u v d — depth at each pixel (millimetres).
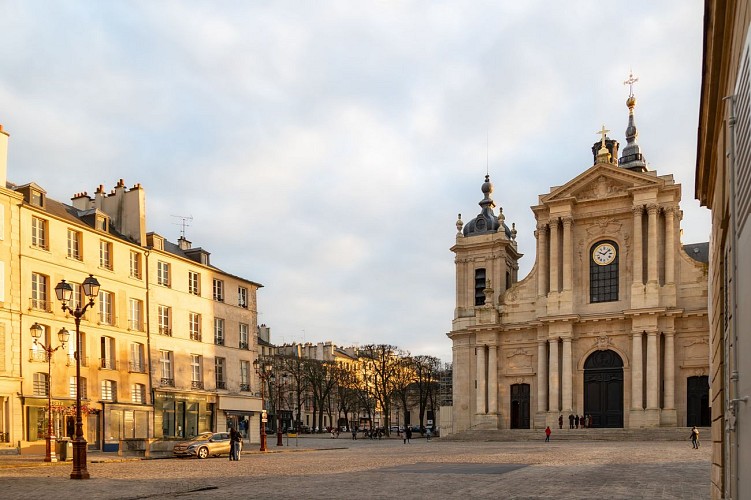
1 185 33656
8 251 33438
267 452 38031
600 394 52000
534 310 55844
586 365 52906
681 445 38562
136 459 30922
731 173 5855
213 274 47812
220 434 35156
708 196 11945
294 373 86375
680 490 14562
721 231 7719
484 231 60500
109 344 39156
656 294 50125
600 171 53938
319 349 110375
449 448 39906
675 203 51625
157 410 41281
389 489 15391
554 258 54531
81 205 43219
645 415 49094
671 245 50781
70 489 16062
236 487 16359
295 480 18250
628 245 52875
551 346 53250
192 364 44938
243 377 49781
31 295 34594
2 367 32438
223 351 47844
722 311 8422
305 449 41844
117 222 43188
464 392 57750
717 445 9984
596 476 18234
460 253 60531
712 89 7668
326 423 107750
